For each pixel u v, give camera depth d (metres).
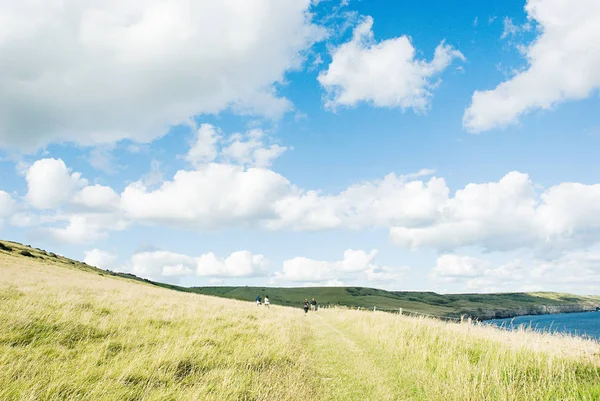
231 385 6.78
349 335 18.12
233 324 15.55
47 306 12.38
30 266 53.69
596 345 10.27
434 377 8.74
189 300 30.31
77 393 5.70
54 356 7.36
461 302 187.12
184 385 6.71
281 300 166.62
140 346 9.16
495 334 13.23
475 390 7.14
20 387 5.49
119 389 5.95
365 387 8.54
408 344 12.89
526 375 8.34
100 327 10.44
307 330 20.20
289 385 7.64
